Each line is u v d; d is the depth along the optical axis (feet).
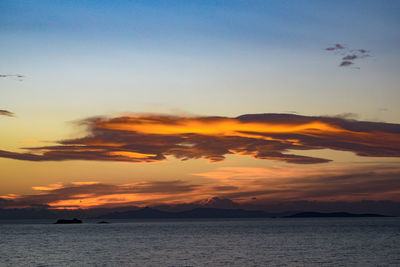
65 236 487.61
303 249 275.80
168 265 204.23
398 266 194.08
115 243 354.33
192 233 532.73
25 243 363.56
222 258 229.45
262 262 210.79
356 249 272.72
